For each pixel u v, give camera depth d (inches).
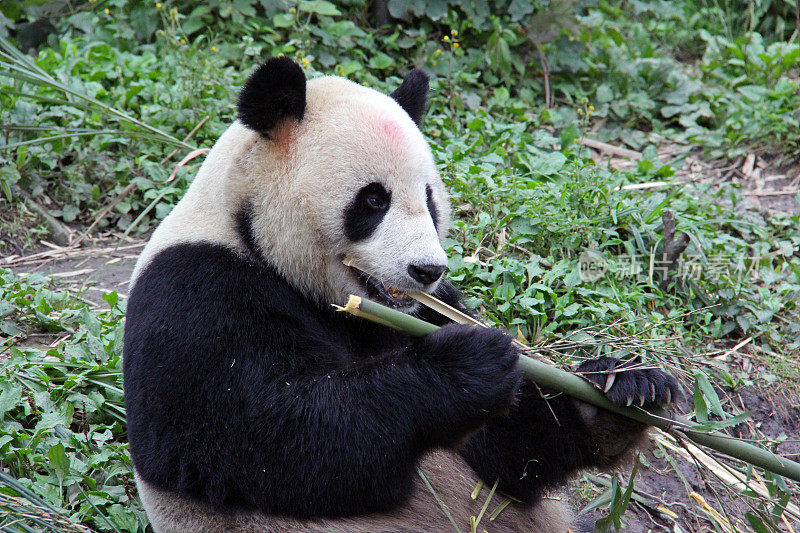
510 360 280.2
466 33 695.7
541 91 690.8
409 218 295.9
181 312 280.2
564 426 317.4
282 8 658.8
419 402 273.1
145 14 667.4
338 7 691.4
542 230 483.8
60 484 331.9
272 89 290.4
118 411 380.5
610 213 497.7
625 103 678.5
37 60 598.9
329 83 316.5
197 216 304.3
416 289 294.8
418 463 293.3
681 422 295.7
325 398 272.8
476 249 469.7
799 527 390.6
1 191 531.8
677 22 821.2
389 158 295.1
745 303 479.2
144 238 530.3
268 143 299.3
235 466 277.3
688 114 682.8
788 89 677.9
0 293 438.9
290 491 276.8
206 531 290.2
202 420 276.8
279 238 297.9
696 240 495.2
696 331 473.1
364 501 280.8
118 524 329.1
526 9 676.7
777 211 579.2
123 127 537.0
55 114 554.6
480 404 275.1
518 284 453.7
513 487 327.6
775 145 640.4
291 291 305.9
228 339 278.1
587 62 708.0
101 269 497.0
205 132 561.0
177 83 593.0
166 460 280.8
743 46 749.9
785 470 289.0
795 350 470.9
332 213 294.5
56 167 556.7
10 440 342.3
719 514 354.9
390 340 331.0
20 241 513.0
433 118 595.2
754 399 441.4
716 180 617.6
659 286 479.8
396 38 678.5
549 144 602.5
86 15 673.6
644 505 399.9
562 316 450.6
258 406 273.1
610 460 324.5
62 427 358.0
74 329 431.2
